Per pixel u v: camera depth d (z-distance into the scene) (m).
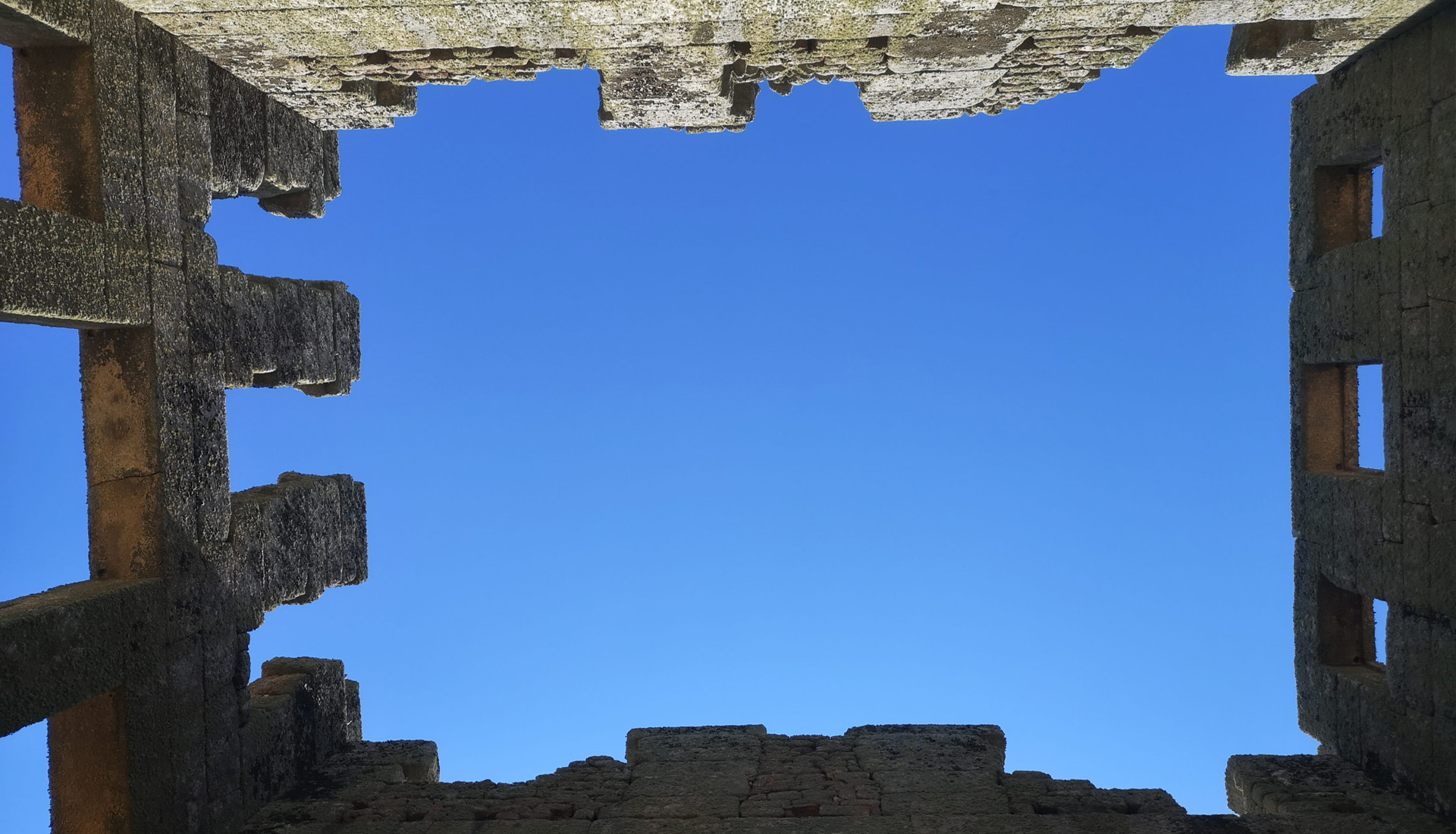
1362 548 7.56
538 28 6.40
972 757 7.88
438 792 7.48
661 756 8.02
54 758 5.77
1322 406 8.48
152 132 6.11
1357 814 6.75
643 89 7.57
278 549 7.46
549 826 6.60
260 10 6.00
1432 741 6.71
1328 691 8.15
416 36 6.50
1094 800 6.97
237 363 7.02
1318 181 8.29
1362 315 7.51
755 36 6.68
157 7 5.90
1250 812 7.63
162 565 6.02
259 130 7.54
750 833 6.39
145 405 6.00
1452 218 6.36
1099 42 6.89
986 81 7.70
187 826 6.19
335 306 8.66
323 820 6.90
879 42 6.86
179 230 6.34
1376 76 7.26
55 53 5.57
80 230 5.37
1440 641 6.59
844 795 7.01
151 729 5.88
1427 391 6.66
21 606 5.20
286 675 8.20
